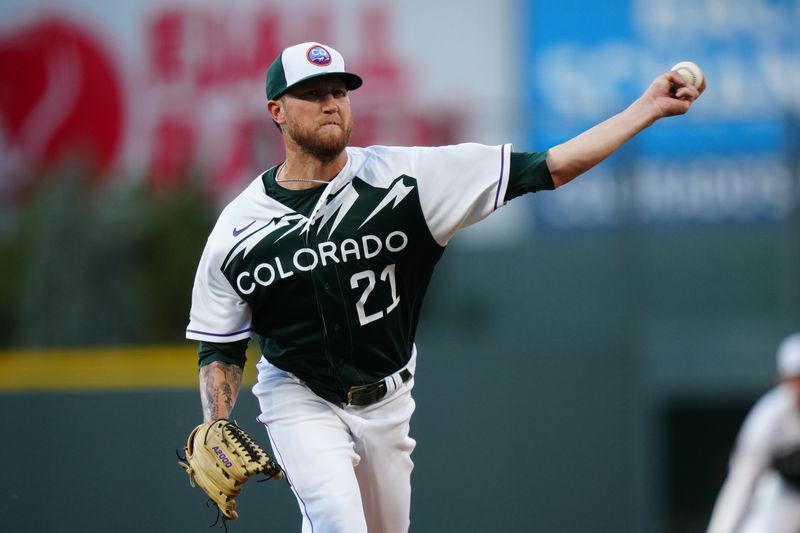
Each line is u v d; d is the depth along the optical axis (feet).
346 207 44.52
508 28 146.30
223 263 45.34
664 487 130.21
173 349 110.83
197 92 148.77
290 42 148.56
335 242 44.45
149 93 149.38
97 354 110.93
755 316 115.55
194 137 148.36
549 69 145.69
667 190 117.39
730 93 140.77
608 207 115.55
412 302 46.68
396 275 45.27
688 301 116.16
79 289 112.98
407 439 48.44
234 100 147.95
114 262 113.19
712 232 117.29
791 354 83.87
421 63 147.54
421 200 44.34
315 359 46.14
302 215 44.73
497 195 43.96
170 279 112.27
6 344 111.96
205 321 46.32
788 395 84.07
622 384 110.42
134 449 107.04
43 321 112.47
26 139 149.79
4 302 112.98
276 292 45.16
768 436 83.56
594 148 43.06
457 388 109.81
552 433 109.29
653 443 110.52
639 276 113.19
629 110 43.45
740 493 84.02
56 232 114.21
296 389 47.03
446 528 108.27
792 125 120.06
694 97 43.21
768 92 140.26
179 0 149.69
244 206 45.52
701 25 142.31
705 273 116.57
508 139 113.91
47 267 113.50
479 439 109.09
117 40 150.30
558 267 113.70
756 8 141.18
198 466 44.37
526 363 110.22
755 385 115.14
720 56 141.69
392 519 50.11
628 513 108.37
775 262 116.16
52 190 116.06
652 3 143.23
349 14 148.36
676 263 116.37
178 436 107.14
